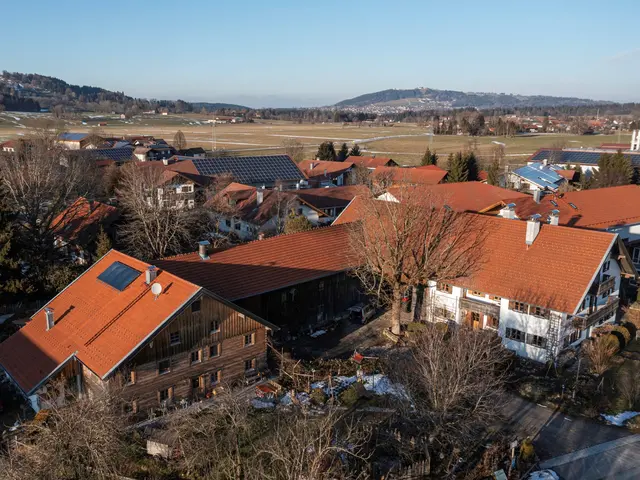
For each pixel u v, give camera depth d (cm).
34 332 4494
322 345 5166
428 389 3606
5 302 5972
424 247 5169
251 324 4453
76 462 2972
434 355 3612
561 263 4862
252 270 5184
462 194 8125
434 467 3444
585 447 3697
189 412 3606
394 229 5309
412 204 5306
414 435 3666
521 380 4522
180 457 3344
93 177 10175
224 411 3541
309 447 2964
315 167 14612
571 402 4212
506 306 4959
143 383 3884
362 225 5653
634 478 3381
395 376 4331
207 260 5081
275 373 4622
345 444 3338
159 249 7162
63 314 4516
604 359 4678
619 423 3966
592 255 4766
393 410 3919
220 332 4256
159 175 9700
